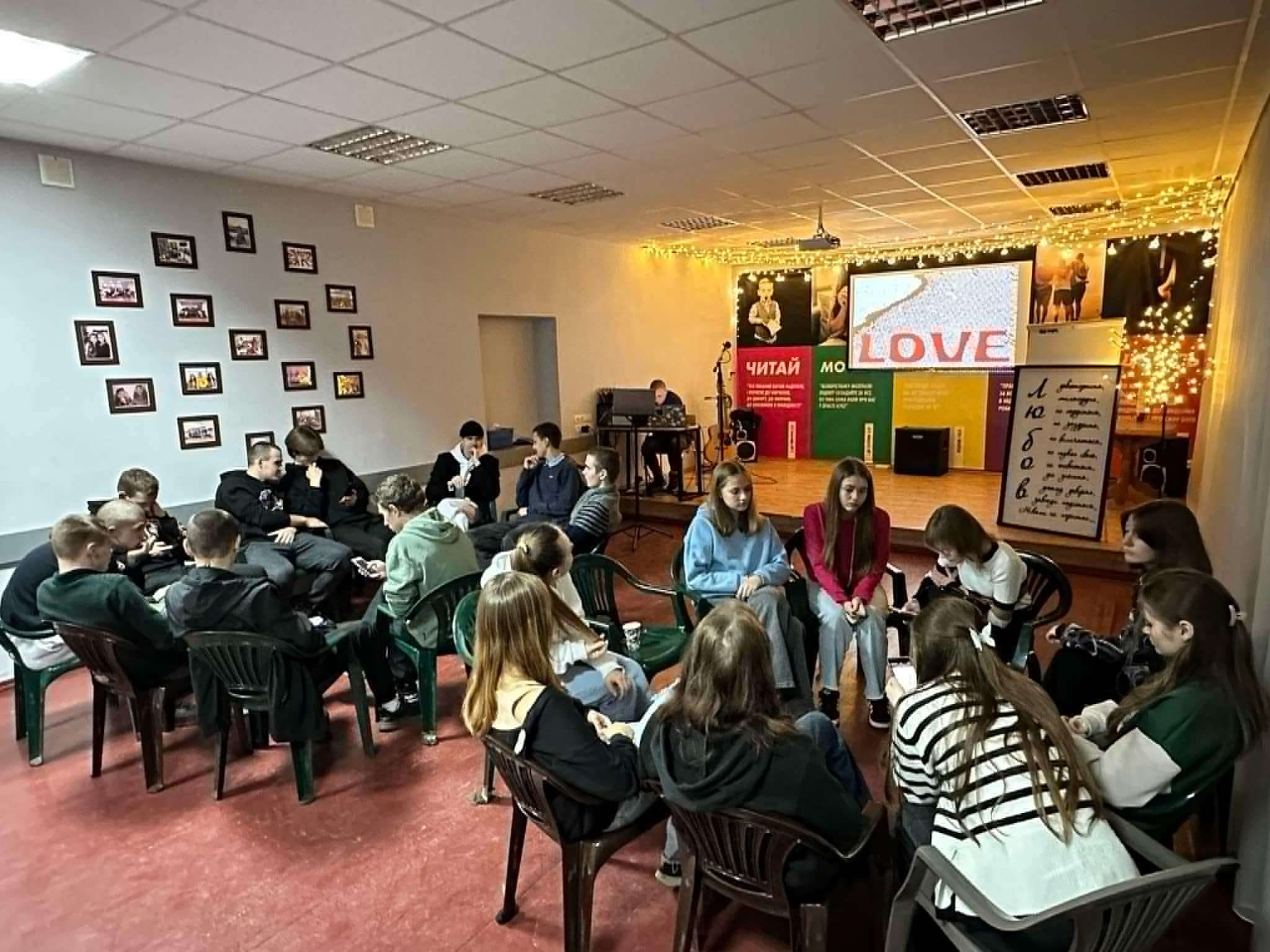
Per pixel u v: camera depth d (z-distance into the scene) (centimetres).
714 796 153
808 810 153
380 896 219
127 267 421
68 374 401
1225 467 399
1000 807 141
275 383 498
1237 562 295
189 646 264
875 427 934
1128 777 156
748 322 998
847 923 202
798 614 333
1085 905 121
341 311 533
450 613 311
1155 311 742
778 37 286
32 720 299
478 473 551
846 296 928
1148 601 170
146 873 233
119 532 337
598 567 344
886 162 482
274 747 312
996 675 154
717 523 332
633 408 729
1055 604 464
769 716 157
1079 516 568
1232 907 203
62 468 402
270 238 489
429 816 260
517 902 216
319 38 271
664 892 217
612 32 276
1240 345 387
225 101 334
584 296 751
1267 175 314
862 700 340
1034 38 295
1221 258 624
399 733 320
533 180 502
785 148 443
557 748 180
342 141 406
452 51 288
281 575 411
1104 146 456
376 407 562
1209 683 160
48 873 233
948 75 331
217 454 470
